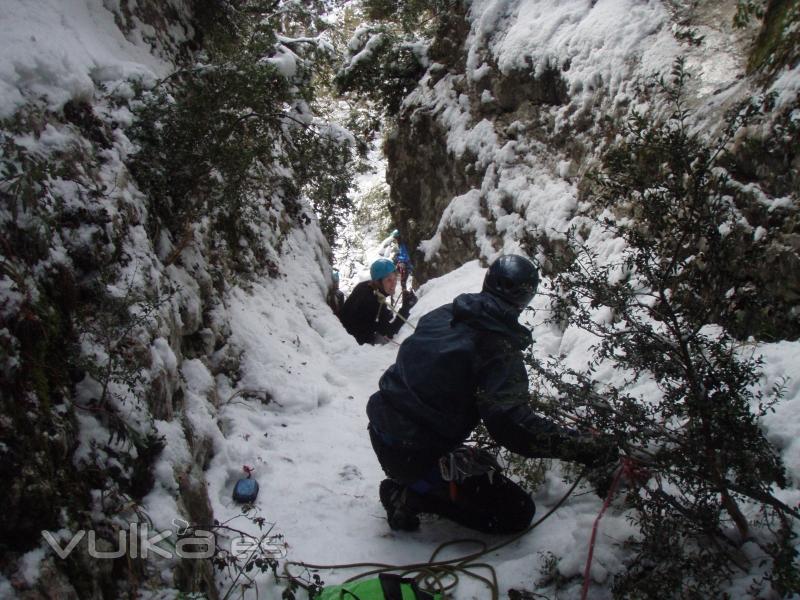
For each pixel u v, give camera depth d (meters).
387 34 8.46
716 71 4.33
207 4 5.64
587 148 5.30
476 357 2.81
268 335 4.80
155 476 2.58
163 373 2.89
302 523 3.15
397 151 8.86
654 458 2.42
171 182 3.88
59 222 2.68
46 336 2.26
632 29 5.16
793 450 2.58
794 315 3.17
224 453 3.43
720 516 2.58
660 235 2.53
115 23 4.51
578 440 2.49
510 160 6.27
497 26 6.96
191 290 3.90
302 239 6.66
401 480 3.00
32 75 3.03
